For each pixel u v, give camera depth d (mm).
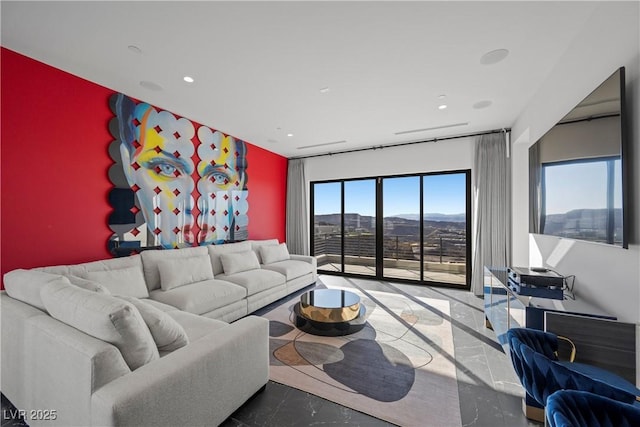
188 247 3834
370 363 2309
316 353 2471
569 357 1602
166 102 3307
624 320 1577
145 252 3066
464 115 3686
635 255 1473
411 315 3414
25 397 1540
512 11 1841
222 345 1553
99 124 2885
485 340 2744
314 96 3139
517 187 3926
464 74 2652
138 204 3240
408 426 1629
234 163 4664
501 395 1917
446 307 3707
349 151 5582
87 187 2795
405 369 2223
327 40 2160
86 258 2787
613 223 1555
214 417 1494
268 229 5555
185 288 2926
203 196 4086
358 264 5594
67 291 1479
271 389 1960
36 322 1461
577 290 2119
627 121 1527
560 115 2371
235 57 2389
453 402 1841
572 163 1991
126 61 2455
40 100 2459
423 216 4988
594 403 944
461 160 4633
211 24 1979
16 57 2316
